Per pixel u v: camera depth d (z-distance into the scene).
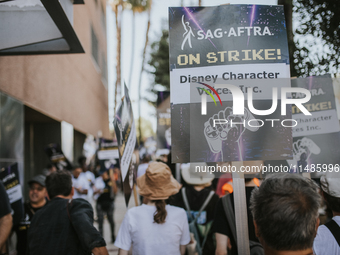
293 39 4.18
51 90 11.63
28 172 13.40
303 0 4.22
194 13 2.42
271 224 1.33
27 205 3.91
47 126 13.46
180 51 2.39
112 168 7.89
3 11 3.16
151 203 2.70
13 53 3.56
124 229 2.65
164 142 5.70
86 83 19.06
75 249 2.45
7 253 3.63
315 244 1.95
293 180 1.42
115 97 19.02
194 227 3.77
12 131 7.61
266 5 2.42
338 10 4.06
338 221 2.01
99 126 25.44
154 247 2.58
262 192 1.42
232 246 2.87
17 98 8.09
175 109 2.35
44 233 2.49
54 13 2.70
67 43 3.44
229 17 2.40
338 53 4.04
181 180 4.60
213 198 3.81
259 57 2.38
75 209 2.56
